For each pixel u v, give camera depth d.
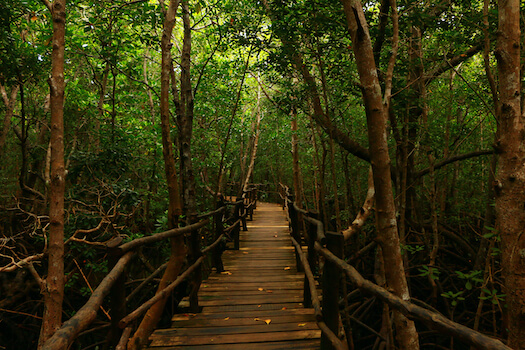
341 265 2.09
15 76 6.11
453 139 6.65
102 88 7.36
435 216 5.12
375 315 6.91
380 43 4.18
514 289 2.00
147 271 8.28
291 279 5.00
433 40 5.37
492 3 4.12
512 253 2.01
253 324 3.42
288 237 8.27
